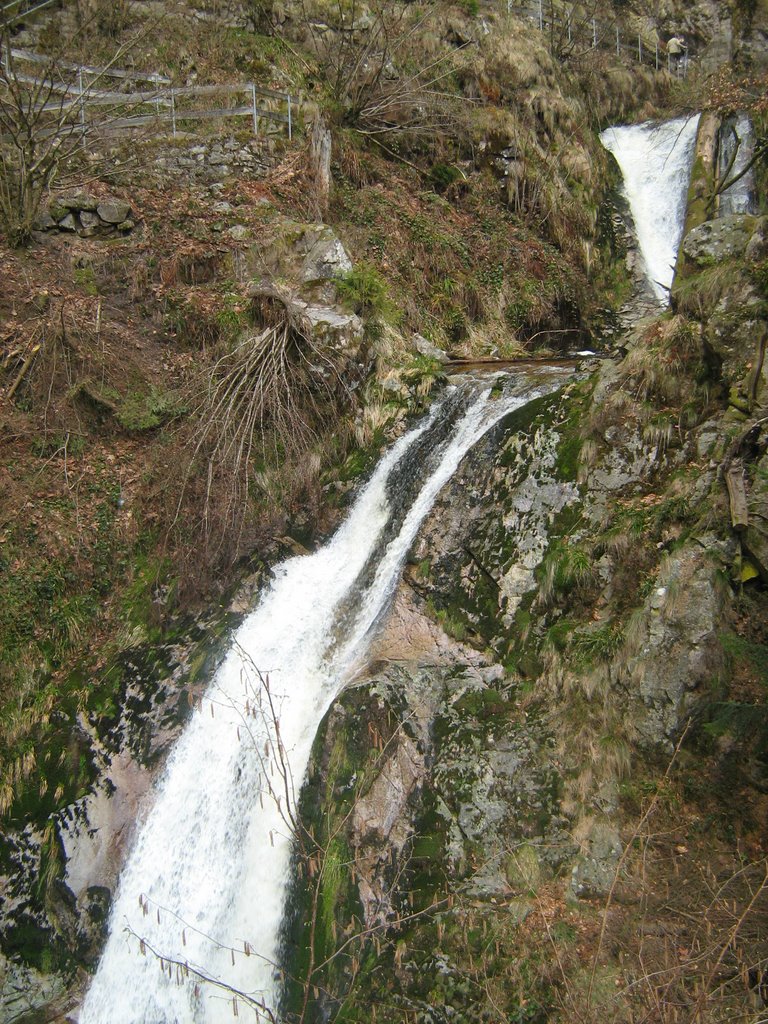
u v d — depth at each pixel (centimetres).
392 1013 580
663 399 782
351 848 653
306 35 1653
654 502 736
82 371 1033
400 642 777
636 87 2061
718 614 644
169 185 1274
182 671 842
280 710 791
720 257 806
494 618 759
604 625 699
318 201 1334
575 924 575
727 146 1716
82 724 818
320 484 995
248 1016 655
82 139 1262
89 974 706
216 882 720
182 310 1129
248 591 905
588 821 620
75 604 905
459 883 615
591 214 1608
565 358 1227
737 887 563
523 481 815
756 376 723
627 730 643
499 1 1858
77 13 1510
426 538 827
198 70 1510
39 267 1121
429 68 1603
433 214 1449
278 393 1008
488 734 682
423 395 998
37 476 958
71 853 745
